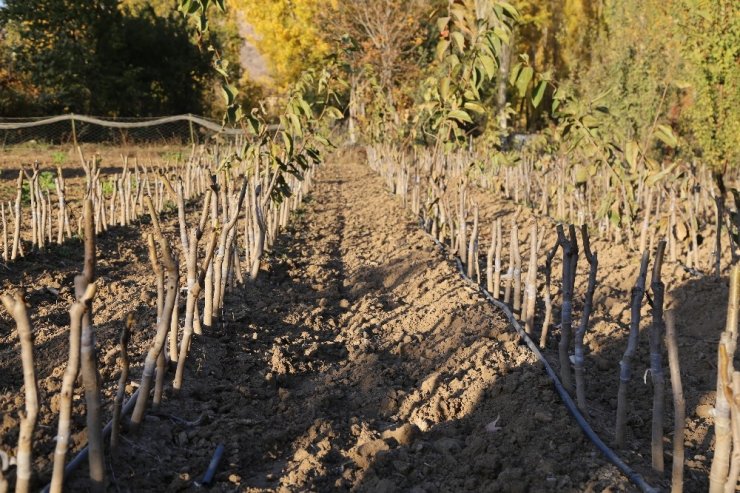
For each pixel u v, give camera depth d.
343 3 25.12
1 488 2.59
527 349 4.86
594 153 8.23
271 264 7.53
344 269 8.03
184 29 29.42
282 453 3.64
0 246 7.59
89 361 2.78
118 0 28.77
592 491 3.12
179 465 3.33
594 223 9.80
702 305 6.14
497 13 5.98
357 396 4.42
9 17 25.81
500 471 3.41
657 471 3.30
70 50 25.72
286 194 7.55
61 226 7.94
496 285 6.30
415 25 23.61
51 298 6.00
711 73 10.73
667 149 14.34
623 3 15.59
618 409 3.53
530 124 27.78
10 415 3.40
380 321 5.88
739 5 10.20
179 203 4.13
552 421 3.78
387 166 15.89
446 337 5.28
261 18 29.12
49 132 25.69
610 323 5.75
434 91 8.68
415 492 3.24
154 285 6.37
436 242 8.95
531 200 12.77
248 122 6.62
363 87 18.47
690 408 4.20
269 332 5.43
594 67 16.95
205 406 3.95
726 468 2.79
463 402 4.20
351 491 3.31
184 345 3.91
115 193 9.49
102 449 2.88
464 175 8.29
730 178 13.27
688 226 7.46
